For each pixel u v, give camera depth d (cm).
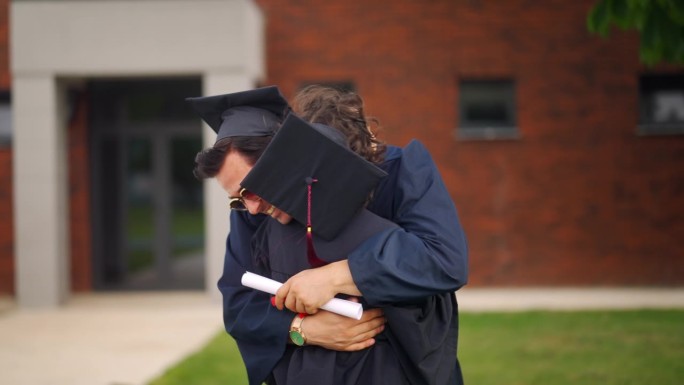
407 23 1301
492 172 1302
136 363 764
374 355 221
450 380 233
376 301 205
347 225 212
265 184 205
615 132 1297
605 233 1298
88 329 984
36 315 1116
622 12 477
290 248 221
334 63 1307
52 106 1179
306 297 207
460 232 216
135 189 1331
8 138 1305
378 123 234
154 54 1165
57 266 1188
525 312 1008
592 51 1293
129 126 1326
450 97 1302
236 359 736
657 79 1301
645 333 825
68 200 1315
